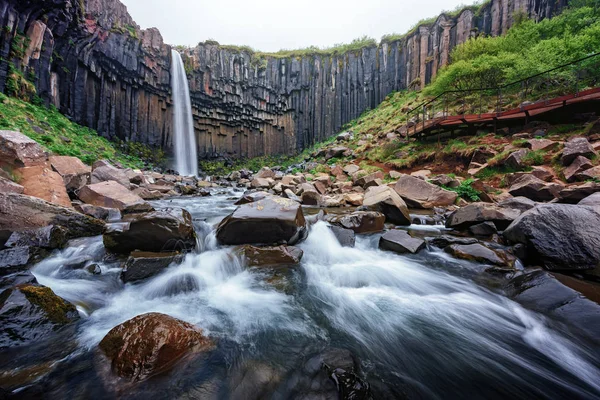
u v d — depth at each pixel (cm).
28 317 257
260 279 424
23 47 1669
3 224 481
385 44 3672
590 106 1181
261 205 592
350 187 1427
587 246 400
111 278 396
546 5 2538
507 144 1244
